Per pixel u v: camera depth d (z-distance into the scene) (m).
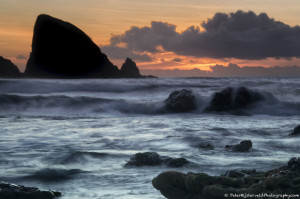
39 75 130.50
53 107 28.88
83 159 10.49
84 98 29.97
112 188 7.70
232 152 11.64
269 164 9.78
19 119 22.97
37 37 133.50
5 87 44.84
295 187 4.80
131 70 144.62
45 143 13.83
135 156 10.05
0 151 11.96
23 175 8.80
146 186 7.76
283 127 18.70
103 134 16.28
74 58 134.00
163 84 47.81
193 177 5.55
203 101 28.97
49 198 6.99
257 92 29.00
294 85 45.91
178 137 14.21
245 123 20.86
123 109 28.70
